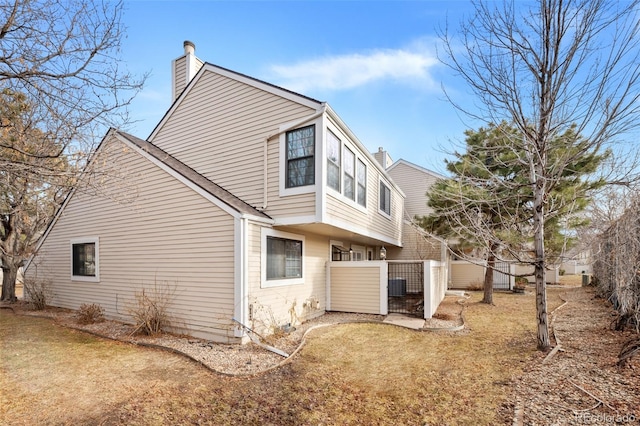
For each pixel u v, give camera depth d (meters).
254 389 4.82
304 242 9.76
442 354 6.27
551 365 5.25
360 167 10.83
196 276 7.73
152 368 5.69
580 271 30.62
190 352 6.47
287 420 3.95
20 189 6.76
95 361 6.05
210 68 9.82
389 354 6.36
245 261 7.18
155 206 8.57
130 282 8.97
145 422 3.89
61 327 8.78
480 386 4.69
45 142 5.99
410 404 4.26
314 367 5.68
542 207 6.30
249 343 7.06
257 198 8.68
